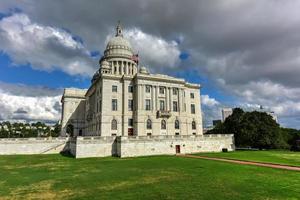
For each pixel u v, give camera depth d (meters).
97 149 61.84
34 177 33.59
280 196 21.91
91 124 98.62
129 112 84.00
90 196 22.73
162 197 21.84
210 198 21.38
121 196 22.48
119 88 84.88
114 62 111.44
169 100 87.62
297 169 37.34
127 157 59.72
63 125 117.38
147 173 34.97
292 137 102.19
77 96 121.62
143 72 97.31
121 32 122.44
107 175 33.88
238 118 92.56
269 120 86.81
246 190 24.11
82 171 38.03
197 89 98.56
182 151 68.88
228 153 66.44
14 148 68.50
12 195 23.80
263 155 59.81
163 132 84.00
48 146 71.50
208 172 34.91
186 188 25.20
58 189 25.94
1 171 39.84
